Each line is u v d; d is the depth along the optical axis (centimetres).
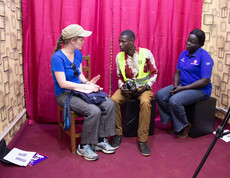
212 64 242
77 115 219
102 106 220
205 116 260
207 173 195
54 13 262
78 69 232
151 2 272
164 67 295
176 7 280
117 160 215
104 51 275
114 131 229
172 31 287
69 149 234
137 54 250
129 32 236
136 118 256
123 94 251
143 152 223
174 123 251
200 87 246
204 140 254
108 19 265
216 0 292
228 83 281
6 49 225
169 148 237
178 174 193
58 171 197
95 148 230
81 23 265
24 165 202
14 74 248
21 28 269
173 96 244
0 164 205
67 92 224
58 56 212
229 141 251
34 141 249
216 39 299
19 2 261
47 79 279
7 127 227
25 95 282
